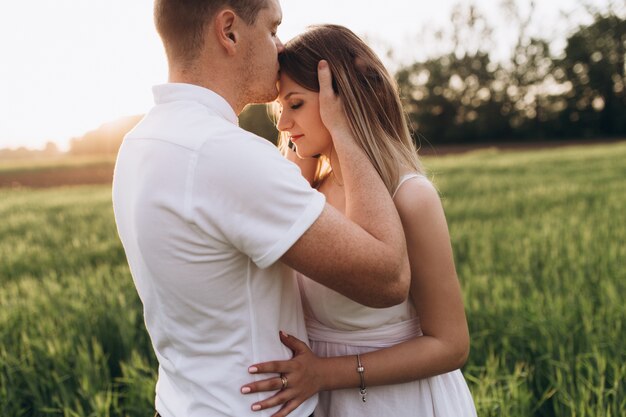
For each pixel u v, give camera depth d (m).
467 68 55.19
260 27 1.31
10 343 3.70
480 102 56.03
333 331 1.52
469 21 54.06
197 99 1.26
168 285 1.22
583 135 54.41
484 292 4.25
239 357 1.25
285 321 1.33
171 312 1.25
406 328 1.52
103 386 3.10
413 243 1.39
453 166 22.25
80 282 4.93
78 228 9.26
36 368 3.27
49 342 3.31
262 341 1.26
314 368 1.32
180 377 1.30
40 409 2.82
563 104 54.56
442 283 1.40
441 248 1.39
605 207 8.77
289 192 1.14
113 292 4.40
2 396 2.95
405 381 1.42
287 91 1.45
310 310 1.54
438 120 56.53
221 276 1.21
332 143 1.52
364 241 1.17
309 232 1.15
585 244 5.59
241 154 1.15
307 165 1.74
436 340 1.42
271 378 1.26
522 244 6.04
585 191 11.48
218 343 1.25
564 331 3.32
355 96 1.39
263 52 1.33
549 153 30.16
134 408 2.80
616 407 2.65
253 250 1.16
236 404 1.24
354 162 1.32
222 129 1.18
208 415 1.26
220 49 1.28
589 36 53.38
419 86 56.50
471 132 55.72
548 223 7.17
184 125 1.21
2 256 6.78
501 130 55.53
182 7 1.25
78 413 2.74
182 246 1.18
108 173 35.94
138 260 1.27
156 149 1.20
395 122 1.49
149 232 1.19
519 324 3.50
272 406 1.26
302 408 1.33
